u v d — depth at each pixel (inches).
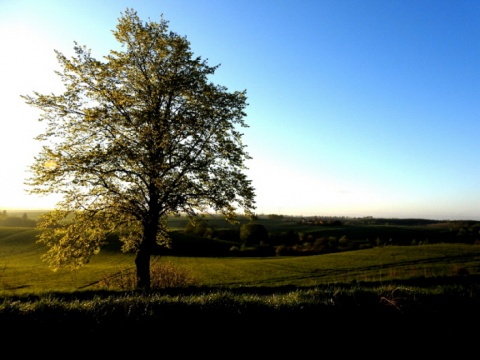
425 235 4005.9
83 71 835.4
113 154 786.2
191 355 327.9
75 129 847.7
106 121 818.2
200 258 2691.9
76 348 309.3
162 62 888.3
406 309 398.0
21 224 4658.0
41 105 807.1
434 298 423.8
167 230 1036.5
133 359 316.2
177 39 899.4
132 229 967.0
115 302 342.3
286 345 350.6
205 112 874.1
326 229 4372.5
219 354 333.7
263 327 350.3
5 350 296.8
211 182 904.9
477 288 455.5
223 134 939.3
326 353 357.4
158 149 841.5
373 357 364.5
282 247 3095.5
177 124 823.7
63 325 313.9
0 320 302.0
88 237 871.1
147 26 896.9
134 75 882.1
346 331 371.9
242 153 916.0
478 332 402.9
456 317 408.2
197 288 996.6
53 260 858.8
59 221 863.1
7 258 2546.8
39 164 789.2
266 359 342.0
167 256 2763.3
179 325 333.4
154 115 810.2
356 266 1979.6
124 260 2512.3
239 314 350.3
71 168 786.2
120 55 886.4
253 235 3469.5
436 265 1873.8
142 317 329.1
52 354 304.3
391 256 2267.5
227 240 3604.8
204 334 335.9
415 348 379.6
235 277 1738.4
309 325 363.6
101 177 826.8
